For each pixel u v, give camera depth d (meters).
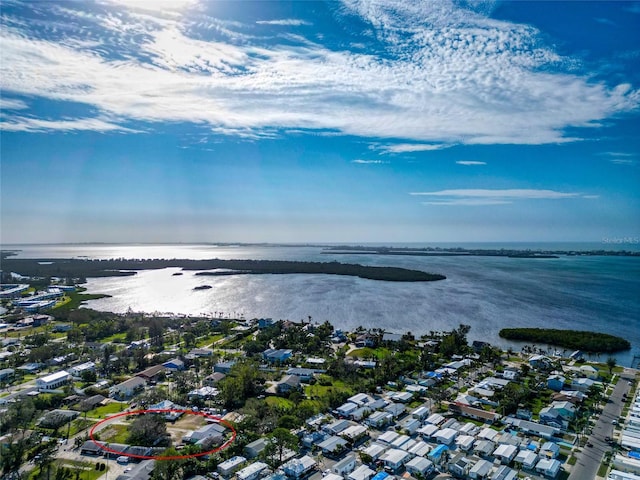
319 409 113.81
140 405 115.44
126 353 162.88
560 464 87.06
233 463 85.50
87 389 124.62
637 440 95.19
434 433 99.94
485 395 124.75
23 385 131.75
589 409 115.56
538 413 113.69
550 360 162.25
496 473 82.06
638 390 129.50
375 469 87.06
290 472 83.31
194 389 128.50
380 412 111.12
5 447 86.00
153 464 83.31
